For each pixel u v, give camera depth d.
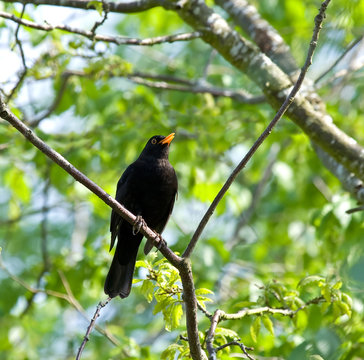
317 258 12.66
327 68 11.91
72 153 12.07
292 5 13.71
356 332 8.10
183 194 14.41
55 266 11.82
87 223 16.41
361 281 4.88
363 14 11.74
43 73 10.32
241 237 16.72
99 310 6.50
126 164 12.73
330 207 10.17
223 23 9.45
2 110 5.76
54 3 9.37
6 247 15.20
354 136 12.95
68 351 14.24
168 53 17.48
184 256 6.20
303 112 8.62
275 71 8.96
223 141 12.45
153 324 14.84
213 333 6.31
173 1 9.65
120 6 9.53
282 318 8.84
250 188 16.86
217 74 15.25
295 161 14.59
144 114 12.62
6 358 11.96
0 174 16.78
